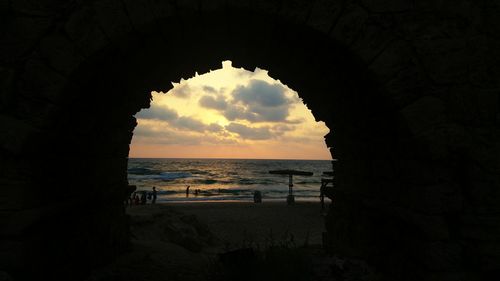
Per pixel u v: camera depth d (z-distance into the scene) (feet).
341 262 21.48
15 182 14.30
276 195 154.61
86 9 14.88
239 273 19.95
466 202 15.43
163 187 184.24
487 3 16.24
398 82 15.42
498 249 14.87
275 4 15.17
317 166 490.49
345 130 22.52
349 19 15.31
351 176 23.70
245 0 15.05
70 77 14.79
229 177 274.16
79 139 18.21
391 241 18.35
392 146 17.66
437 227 14.92
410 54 15.58
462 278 14.70
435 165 15.38
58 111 14.98
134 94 22.70
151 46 17.87
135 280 21.17
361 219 21.97
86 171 20.16
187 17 15.52
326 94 21.79
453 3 15.96
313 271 20.79
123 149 26.55
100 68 16.29
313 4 15.24
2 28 14.90
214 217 67.82
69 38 14.80
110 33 14.85
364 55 15.35
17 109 14.67
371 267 20.42
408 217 15.81
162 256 27.68
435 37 15.71
